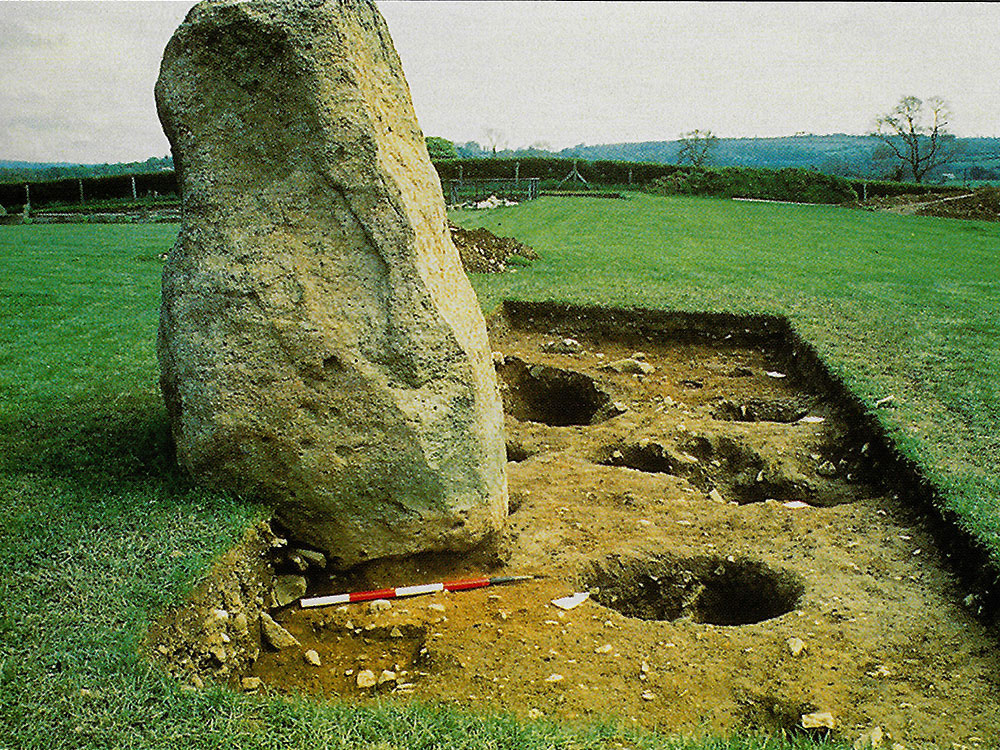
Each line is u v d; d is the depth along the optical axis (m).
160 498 5.06
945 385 7.93
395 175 4.90
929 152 54.06
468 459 5.11
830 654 4.33
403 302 4.86
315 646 4.60
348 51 4.75
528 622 4.68
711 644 4.45
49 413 6.85
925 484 5.81
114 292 12.80
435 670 4.24
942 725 3.80
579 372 9.42
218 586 4.38
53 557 4.41
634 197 35.22
